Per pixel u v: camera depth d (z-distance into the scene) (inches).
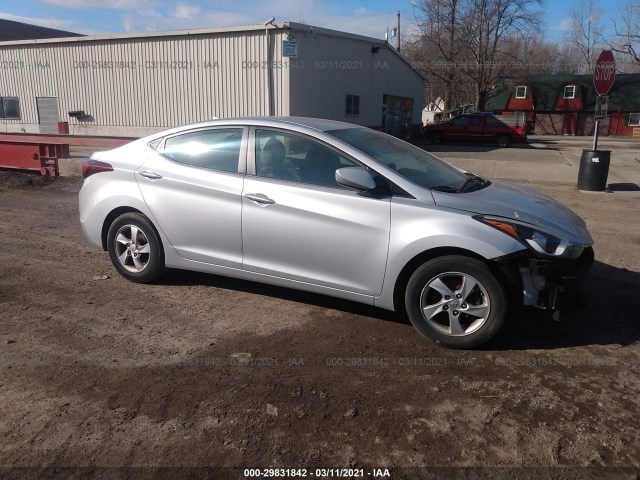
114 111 864.9
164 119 821.9
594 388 140.3
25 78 930.7
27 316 178.4
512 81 1925.4
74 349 156.5
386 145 189.5
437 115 1850.4
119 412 126.5
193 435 118.7
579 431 122.3
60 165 458.6
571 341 166.7
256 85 732.0
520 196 177.6
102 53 848.3
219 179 184.5
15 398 131.2
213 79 761.6
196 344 161.0
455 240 151.6
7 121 967.6
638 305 197.2
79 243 267.9
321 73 789.2
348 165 168.9
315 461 111.3
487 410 129.9
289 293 201.8
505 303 153.3
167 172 194.1
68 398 131.8
